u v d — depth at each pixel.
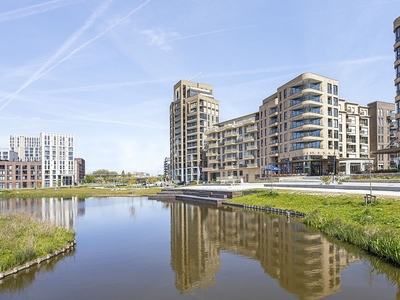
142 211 34.22
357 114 74.75
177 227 22.84
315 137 62.81
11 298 10.12
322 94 64.38
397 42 47.72
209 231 20.80
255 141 83.94
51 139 160.12
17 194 66.69
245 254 14.56
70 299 9.93
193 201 45.97
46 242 16.34
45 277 12.01
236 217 26.62
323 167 64.31
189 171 113.75
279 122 73.44
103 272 12.48
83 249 16.44
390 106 85.00
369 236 14.73
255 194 37.72
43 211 36.31
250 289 10.24
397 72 48.62
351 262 12.66
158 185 99.81
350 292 9.77
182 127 117.31
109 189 78.25
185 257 14.45
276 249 15.16
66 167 165.12
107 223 25.73
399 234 13.77
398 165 49.44
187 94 120.00
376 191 28.08
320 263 12.70
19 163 147.25
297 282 10.73
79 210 36.78
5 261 12.58
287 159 68.81
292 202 29.34
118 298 9.89
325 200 26.66
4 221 22.20
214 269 12.49
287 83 69.88
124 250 16.06
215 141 101.25
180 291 10.30
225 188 52.22
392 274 11.22
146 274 12.13
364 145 75.94
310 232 18.84
